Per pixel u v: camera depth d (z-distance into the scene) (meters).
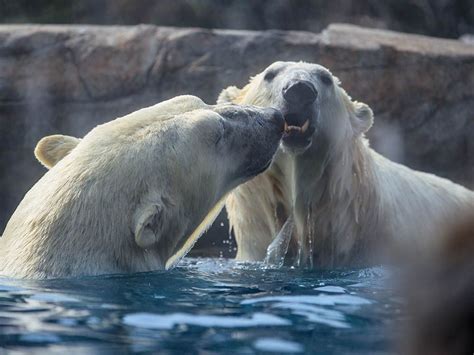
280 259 11.37
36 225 8.00
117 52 18.42
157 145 8.22
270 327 5.80
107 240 7.84
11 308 6.34
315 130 10.41
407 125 18.78
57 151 9.50
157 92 18.41
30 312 6.21
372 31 20.58
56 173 8.33
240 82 18.36
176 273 8.50
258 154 9.06
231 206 11.95
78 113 18.47
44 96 18.47
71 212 7.88
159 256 8.34
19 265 7.81
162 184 8.09
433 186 13.23
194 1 31.94
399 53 18.69
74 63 18.47
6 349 5.14
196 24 31.97
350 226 11.30
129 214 7.91
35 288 7.12
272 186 11.30
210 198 8.70
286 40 18.52
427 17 33.59
